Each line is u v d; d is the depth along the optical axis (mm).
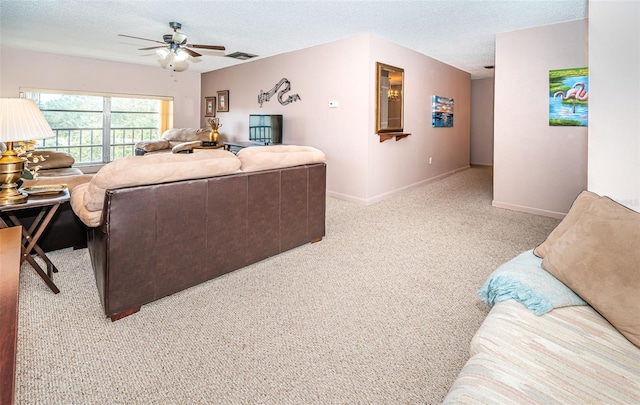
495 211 4535
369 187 4945
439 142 6777
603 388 929
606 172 1926
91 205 1918
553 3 3523
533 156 4383
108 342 1747
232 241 2451
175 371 1553
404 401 1392
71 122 6973
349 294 2279
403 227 3807
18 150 2363
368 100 4730
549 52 4156
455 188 6090
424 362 1621
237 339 1794
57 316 1973
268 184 2654
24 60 6145
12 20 4398
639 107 1808
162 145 7043
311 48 5395
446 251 3072
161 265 2078
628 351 1083
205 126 8258
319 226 3191
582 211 1600
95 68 6871
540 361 1035
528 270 1504
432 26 4309
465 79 7598
